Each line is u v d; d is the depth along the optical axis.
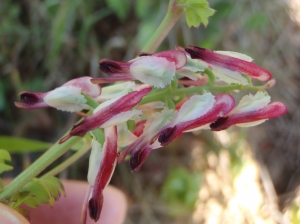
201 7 0.05
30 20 0.11
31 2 0.11
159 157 0.11
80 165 0.10
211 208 0.12
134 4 0.11
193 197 0.11
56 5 0.10
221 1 0.11
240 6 0.12
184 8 0.05
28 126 0.10
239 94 0.11
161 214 0.11
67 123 0.10
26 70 0.10
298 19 0.13
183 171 0.11
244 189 0.12
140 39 0.10
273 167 0.13
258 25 0.12
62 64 0.11
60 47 0.10
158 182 0.11
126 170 0.11
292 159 0.13
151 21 0.10
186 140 0.12
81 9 0.10
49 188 0.05
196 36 0.11
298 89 0.13
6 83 0.10
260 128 0.13
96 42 0.11
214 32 0.11
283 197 0.13
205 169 0.12
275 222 0.12
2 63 0.10
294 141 0.13
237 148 0.12
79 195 0.08
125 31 0.11
